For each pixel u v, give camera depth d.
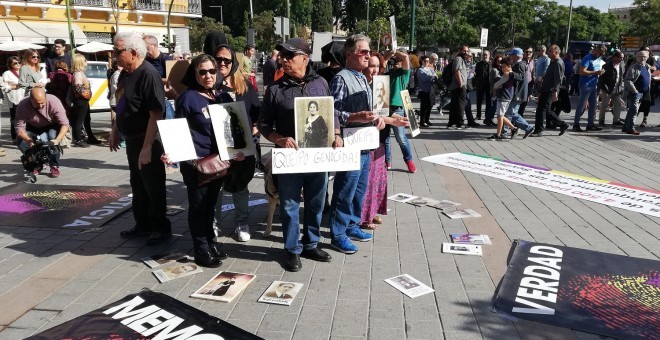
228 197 6.20
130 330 3.09
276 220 5.28
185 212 5.58
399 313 3.37
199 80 3.87
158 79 4.21
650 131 11.70
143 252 4.42
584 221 5.23
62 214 5.47
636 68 10.85
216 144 3.96
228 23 71.56
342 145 3.89
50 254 4.36
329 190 6.41
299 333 3.12
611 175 7.30
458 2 48.00
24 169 7.44
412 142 10.16
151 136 4.21
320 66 5.83
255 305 3.47
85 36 30.08
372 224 5.01
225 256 4.25
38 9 28.45
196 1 35.91
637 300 3.53
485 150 9.25
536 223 5.16
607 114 15.43
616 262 4.14
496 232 4.89
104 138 10.75
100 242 4.65
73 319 3.21
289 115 3.79
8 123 12.99
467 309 3.42
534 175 7.26
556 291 3.65
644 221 5.23
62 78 9.63
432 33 44.25
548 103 10.81
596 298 3.55
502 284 3.74
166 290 3.68
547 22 53.16
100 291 3.67
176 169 7.76
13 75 9.68
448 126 12.29
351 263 4.18
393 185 6.71
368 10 47.53
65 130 7.22
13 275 3.93
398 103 5.76
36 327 3.18
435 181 6.95
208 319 3.21
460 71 11.73
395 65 5.82
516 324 3.23
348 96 4.07
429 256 4.32
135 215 4.75
